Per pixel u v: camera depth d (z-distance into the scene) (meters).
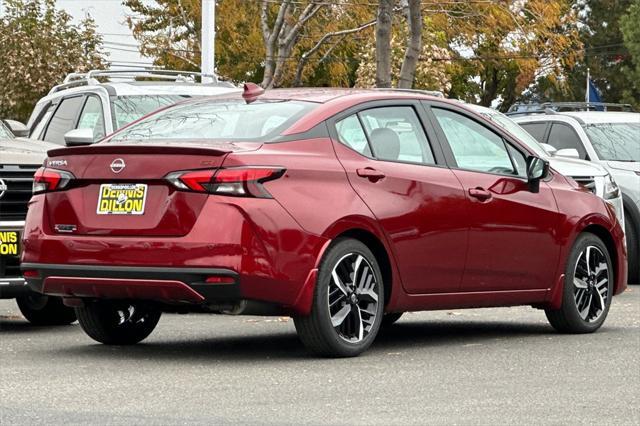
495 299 15.98
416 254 14.96
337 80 71.94
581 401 11.38
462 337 16.59
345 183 14.31
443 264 15.27
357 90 15.57
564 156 25.70
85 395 11.66
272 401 11.33
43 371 13.27
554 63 63.66
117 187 13.98
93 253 13.92
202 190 13.52
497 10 55.06
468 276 15.58
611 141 28.33
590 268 17.28
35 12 72.69
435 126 15.70
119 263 13.74
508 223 15.99
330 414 10.66
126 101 22.25
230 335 17.02
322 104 14.80
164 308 14.71
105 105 22.08
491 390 12.00
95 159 14.15
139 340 15.97
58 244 14.20
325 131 14.49
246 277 13.42
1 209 17.31
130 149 13.91
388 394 11.74
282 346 15.63
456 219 15.37
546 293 16.61
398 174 14.89
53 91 25.03
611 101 133.38
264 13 58.41
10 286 17.27
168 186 13.67
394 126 15.27
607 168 27.59
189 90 22.94
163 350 15.23
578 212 16.97
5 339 16.69
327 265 13.98
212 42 47.88
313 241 13.84
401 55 66.06
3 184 17.30
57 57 71.56
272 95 15.37
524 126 29.62
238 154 13.61
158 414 10.63
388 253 14.66
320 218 13.92
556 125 28.94
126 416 10.52
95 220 14.07
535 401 11.36
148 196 13.78
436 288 15.25
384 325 18.14
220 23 71.94
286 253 13.66
